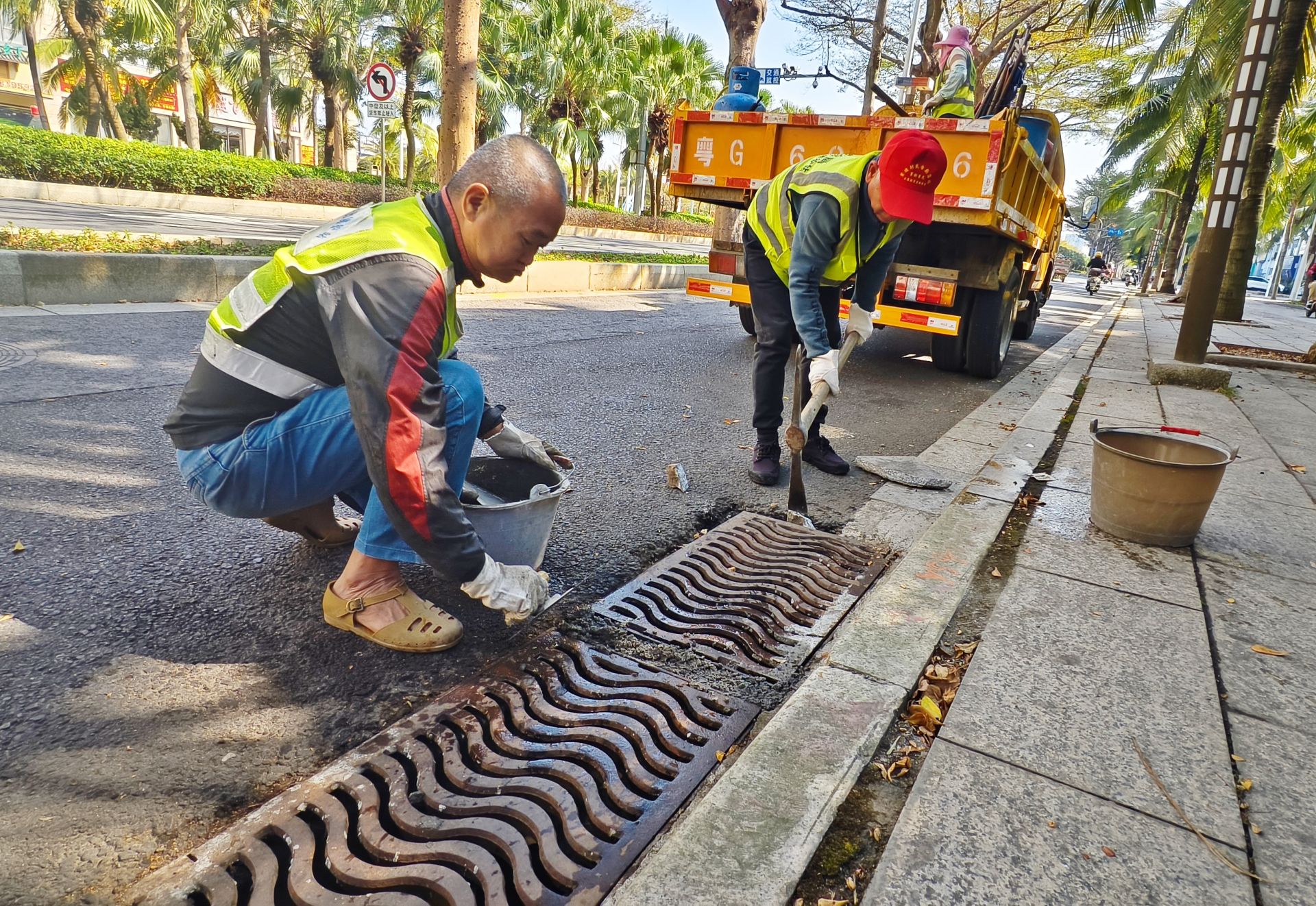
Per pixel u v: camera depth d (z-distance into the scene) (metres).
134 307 6.04
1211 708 1.83
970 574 2.49
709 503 3.21
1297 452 4.44
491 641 2.07
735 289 6.63
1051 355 8.40
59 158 14.11
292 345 1.73
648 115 33.06
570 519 2.93
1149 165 21.05
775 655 2.10
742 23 11.18
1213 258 6.45
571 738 1.71
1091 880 1.31
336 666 1.92
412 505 1.65
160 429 3.45
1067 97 21.27
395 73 9.57
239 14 25.39
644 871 1.28
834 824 1.44
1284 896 1.30
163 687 1.78
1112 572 2.58
